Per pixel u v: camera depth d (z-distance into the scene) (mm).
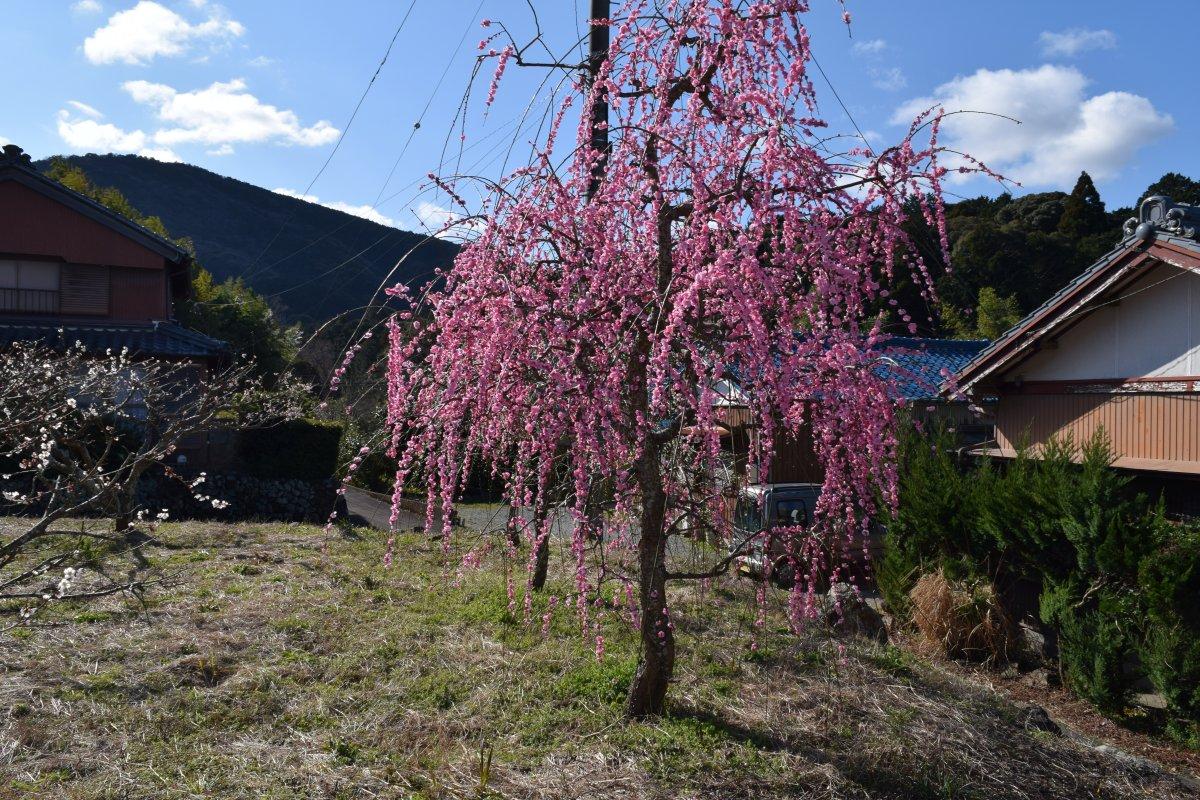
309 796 3207
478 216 3451
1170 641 5641
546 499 3877
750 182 3168
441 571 7148
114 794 3109
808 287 3475
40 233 14781
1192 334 6973
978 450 8914
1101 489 6469
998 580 7871
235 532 8648
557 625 5613
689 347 3119
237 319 21094
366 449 3332
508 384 3219
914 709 4746
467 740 3826
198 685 4281
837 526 3629
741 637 5828
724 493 4020
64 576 3766
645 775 3484
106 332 13812
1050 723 5180
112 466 10641
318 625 5348
